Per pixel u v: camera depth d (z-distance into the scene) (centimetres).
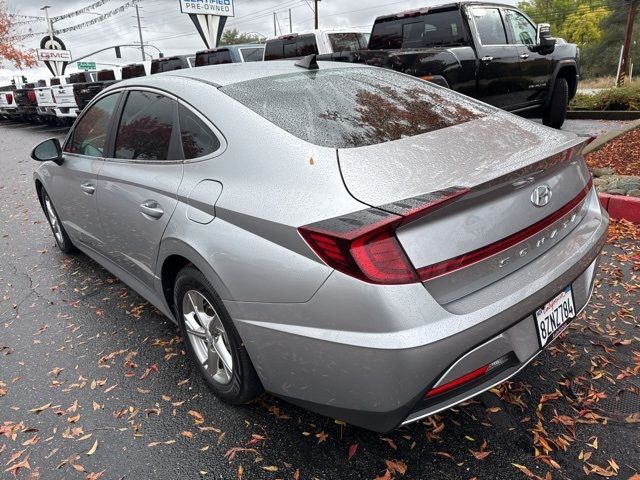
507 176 177
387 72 305
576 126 966
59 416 254
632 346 269
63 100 1659
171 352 304
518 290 184
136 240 285
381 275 162
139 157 286
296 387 196
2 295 407
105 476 213
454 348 166
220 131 230
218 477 209
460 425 225
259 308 195
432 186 176
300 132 213
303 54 1033
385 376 165
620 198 429
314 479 204
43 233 573
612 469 197
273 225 187
